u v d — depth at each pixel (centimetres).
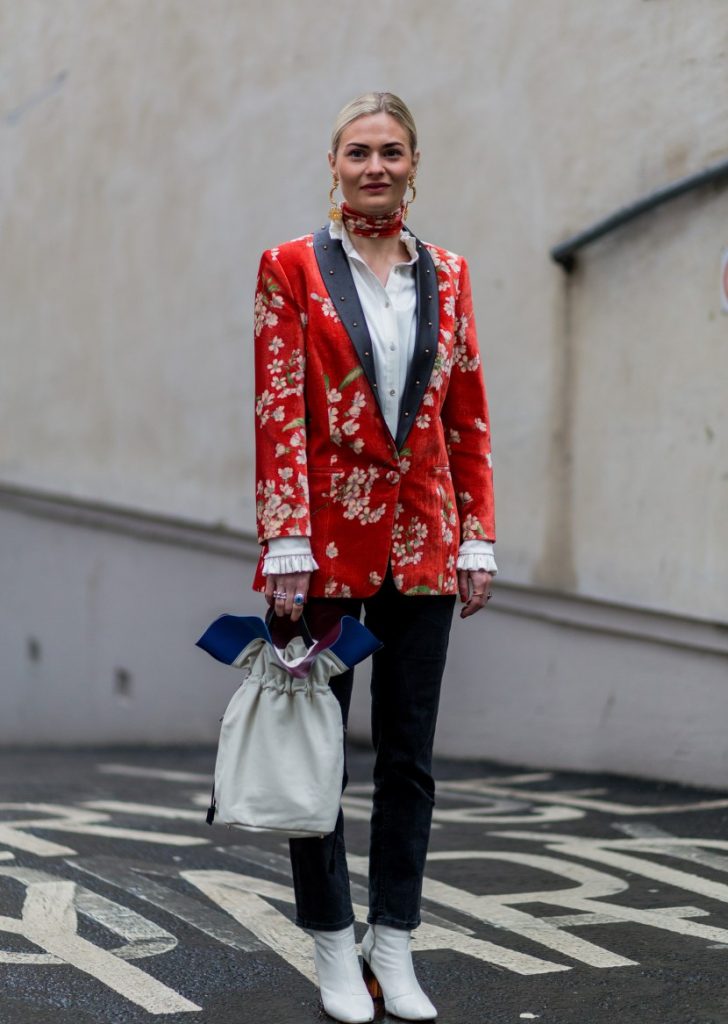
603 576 751
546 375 785
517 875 502
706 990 367
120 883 479
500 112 809
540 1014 348
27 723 1306
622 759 749
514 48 798
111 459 1179
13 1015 342
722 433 683
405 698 343
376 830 350
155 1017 342
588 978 377
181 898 460
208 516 1067
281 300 335
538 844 562
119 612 1183
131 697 1170
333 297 334
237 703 329
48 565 1275
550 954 400
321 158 953
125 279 1157
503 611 822
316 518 336
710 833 587
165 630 1127
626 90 732
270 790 324
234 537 1043
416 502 339
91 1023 338
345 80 927
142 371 1139
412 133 343
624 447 739
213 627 329
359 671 951
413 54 870
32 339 1285
